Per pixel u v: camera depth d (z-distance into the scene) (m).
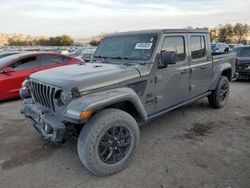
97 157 2.91
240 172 3.04
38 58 7.46
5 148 3.89
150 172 3.11
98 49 4.55
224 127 4.57
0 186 2.91
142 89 3.57
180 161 3.35
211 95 5.54
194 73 4.59
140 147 3.80
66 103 2.87
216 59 5.33
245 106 5.94
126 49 4.04
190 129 4.51
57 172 3.18
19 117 5.46
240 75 9.19
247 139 4.02
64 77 3.08
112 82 3.16
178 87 4.23
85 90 2.91
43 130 3.15
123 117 3.08
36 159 3.52
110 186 2.86
